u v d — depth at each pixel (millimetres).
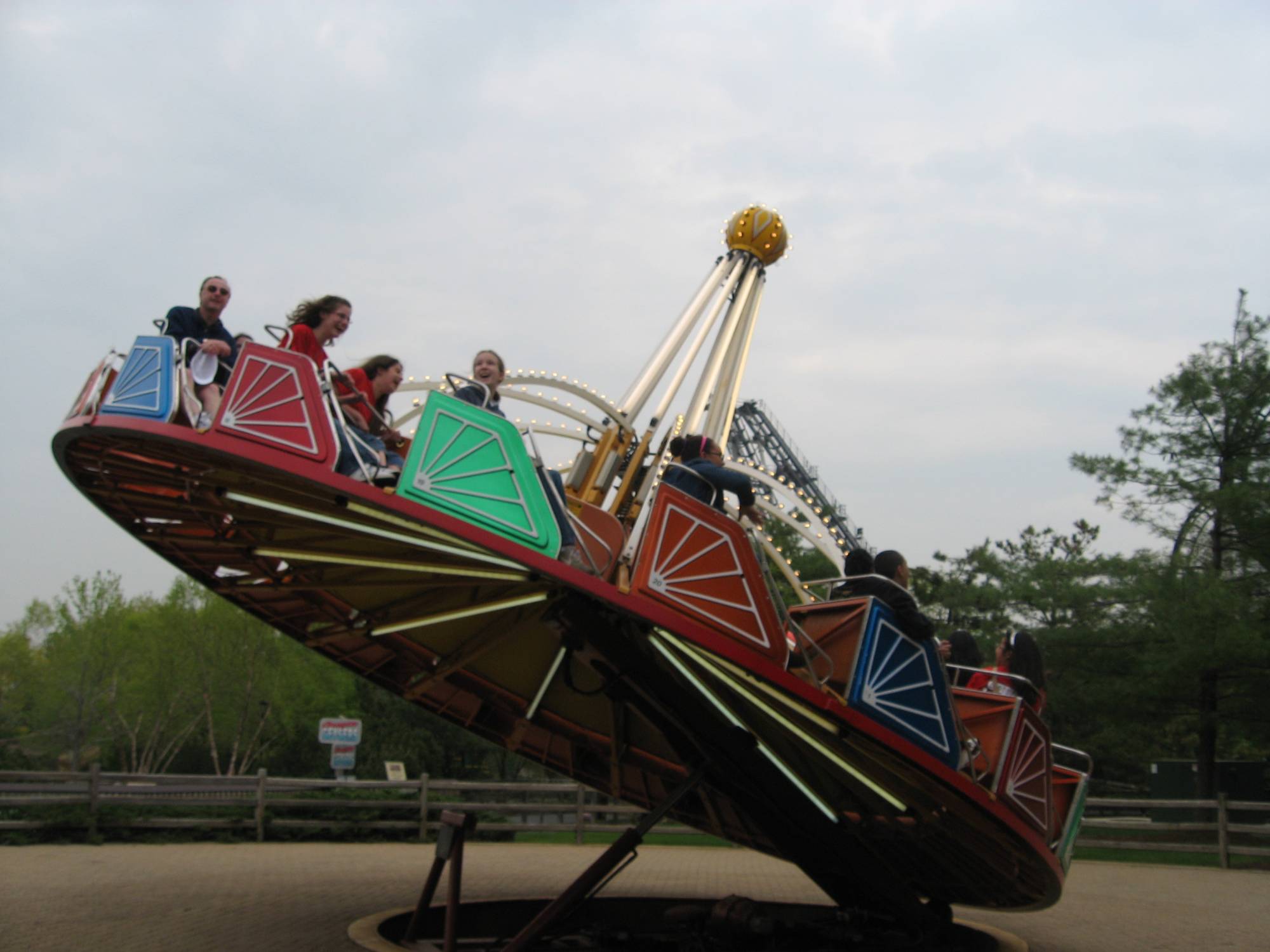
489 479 8055
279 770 70688
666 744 13148
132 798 19953
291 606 12172
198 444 7707
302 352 9172
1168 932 13586
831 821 11812
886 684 9570
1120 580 29844
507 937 12977
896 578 10891
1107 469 31062
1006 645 12352
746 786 10672
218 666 59812
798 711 9547
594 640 9398
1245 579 28625
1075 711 29656
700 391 15328
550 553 8133
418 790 24453
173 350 8109
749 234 16188
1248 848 23172
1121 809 42219
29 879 13844
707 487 10062
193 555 10961
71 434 8391
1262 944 12703
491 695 13383
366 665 13156
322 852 19516
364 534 8641
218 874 15125
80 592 58969
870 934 12344
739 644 8773
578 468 12469
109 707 62719
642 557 8469
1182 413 30734
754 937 11555
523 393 14547
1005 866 11680
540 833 26625
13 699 67062
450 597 10891
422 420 7934
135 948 9375
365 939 10031
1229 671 27922
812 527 16484
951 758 9922
